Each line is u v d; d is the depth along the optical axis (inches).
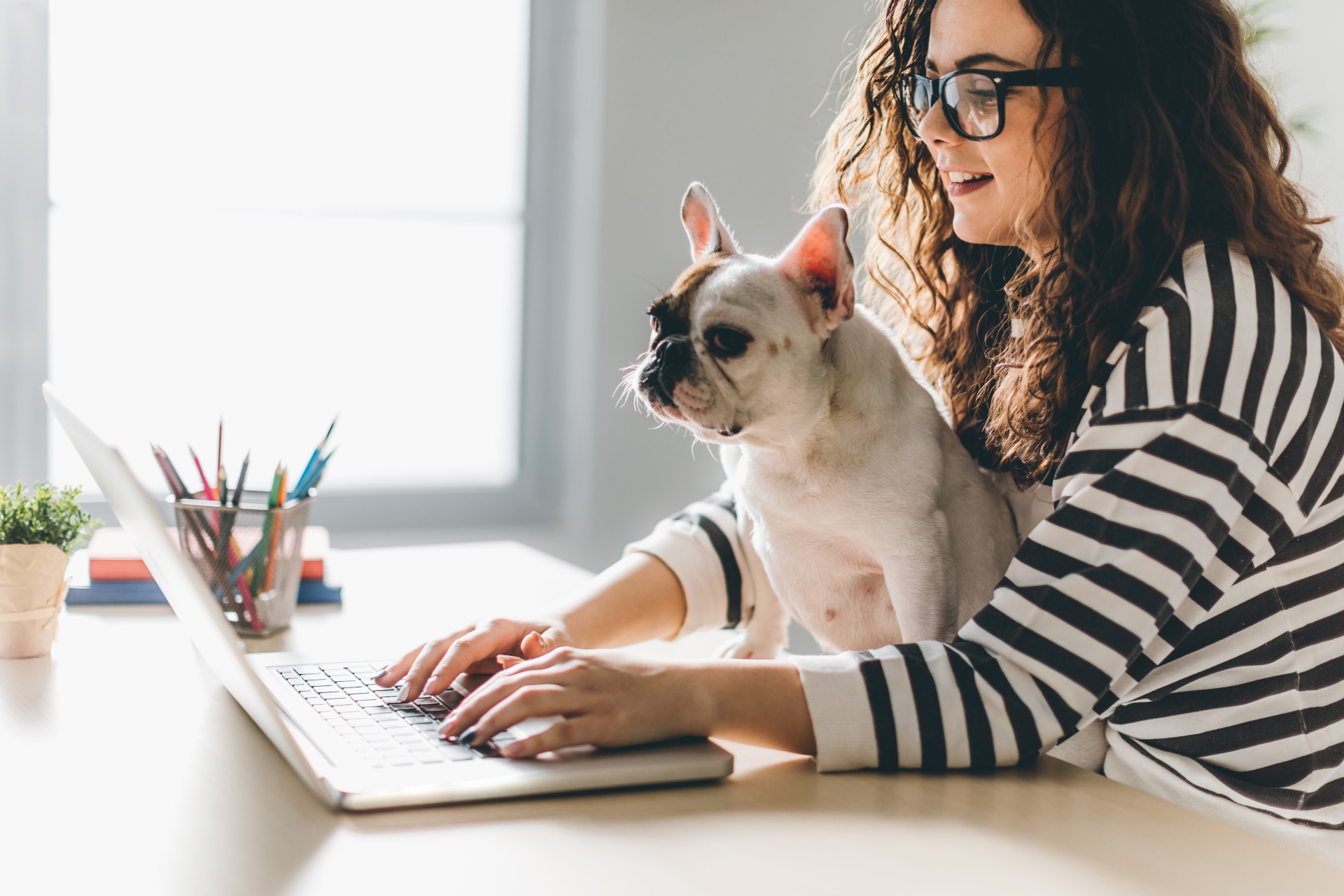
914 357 52.2
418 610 51.9
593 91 103.7
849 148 52.9
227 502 47.5
